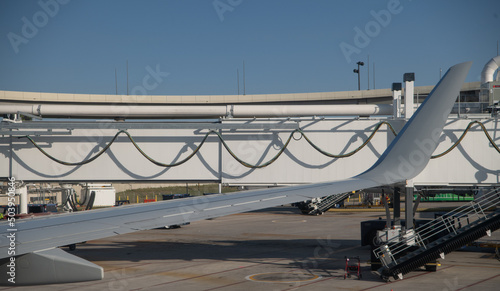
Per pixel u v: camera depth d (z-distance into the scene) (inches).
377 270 783.1
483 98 1122.0
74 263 246.2
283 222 1851.6
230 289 715.4
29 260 249.1
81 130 1021.8
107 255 1080.2
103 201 2361.0
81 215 383.9
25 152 1024.9
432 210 2240.4
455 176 962.1
